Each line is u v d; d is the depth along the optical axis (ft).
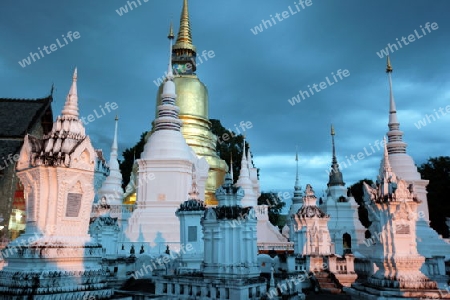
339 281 75.00
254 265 56.18
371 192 52.42
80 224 40.63
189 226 75.92
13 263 37.63
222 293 50.08
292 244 126.11
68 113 43.91
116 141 134.51
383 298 44.83
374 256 51.29
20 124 112.27
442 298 44.32
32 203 39.68
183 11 178.70
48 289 34.91
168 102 126.31
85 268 38.88
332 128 161.79
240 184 141.90
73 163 39.81
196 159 131.54
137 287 68.90
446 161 172.86
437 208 168.86
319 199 146.00
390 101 114.32
